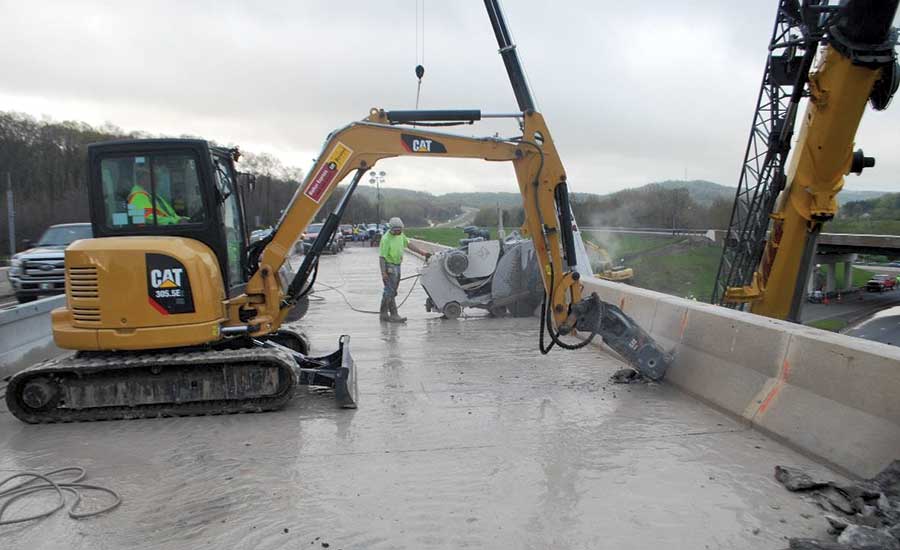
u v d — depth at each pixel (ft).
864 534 11.23
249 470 15.43
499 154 23.81
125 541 12.14
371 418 19.30
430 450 16.56
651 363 22.44
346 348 23.04
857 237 135.03
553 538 12.05
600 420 18.84
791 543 11.50
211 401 20.04
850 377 15.39
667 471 15.05
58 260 49.52
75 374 19.35
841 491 13.39
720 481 14.47
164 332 19.58
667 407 20.11
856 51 28.71
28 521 12.97
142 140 20.72
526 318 39.19
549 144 23.79
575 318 23.02
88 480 15.01
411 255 105.40
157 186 20.77
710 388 20.29
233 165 23.62
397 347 30.22
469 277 39.86
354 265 89.51
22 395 19.24
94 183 20.68
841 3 29.07
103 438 17.98
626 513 13.00
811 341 16.81
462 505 13.43
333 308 44.98
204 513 13.24
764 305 36.96
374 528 12.50
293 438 17.65
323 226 23.98
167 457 16.40
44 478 15.05
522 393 21.83
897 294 144.97
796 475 14.23
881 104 30.63
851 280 152.76
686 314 22.98
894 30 28.53
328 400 21.31
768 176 39.24
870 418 14.67
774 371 18.04
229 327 20.95
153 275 19.53
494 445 16.85
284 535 12.28
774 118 38.88
